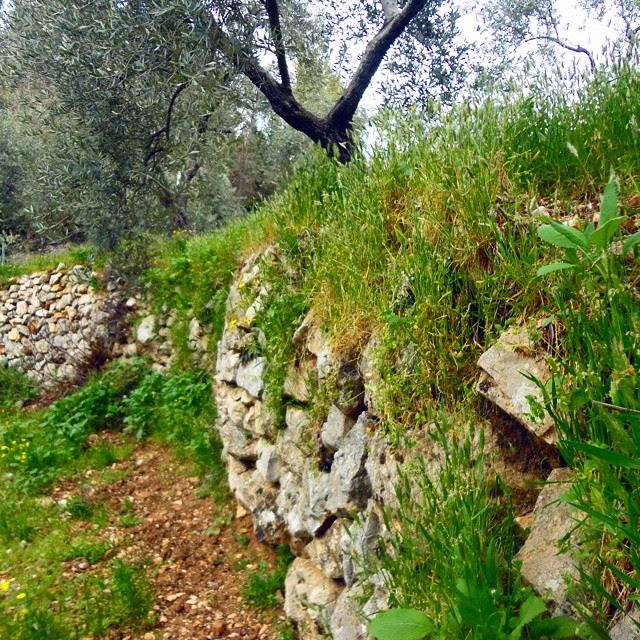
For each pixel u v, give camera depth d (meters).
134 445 6.93
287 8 6.65
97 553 4.56
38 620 3.75
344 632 2.62
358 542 2.69
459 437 2.18
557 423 1.54
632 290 1.67
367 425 2.90
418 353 2.46
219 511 5.04
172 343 8.24
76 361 9.60
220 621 3.73
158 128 6.05
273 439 4.23
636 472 1.35
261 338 4.61
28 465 6.24
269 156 12.66
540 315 2.04
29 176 11.20
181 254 8.76
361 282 3.15
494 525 1.85
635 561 1.23
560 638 1.44
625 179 2.27
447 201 2.63
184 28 4.88
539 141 2.67
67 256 11.16
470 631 1.54
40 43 5.86
